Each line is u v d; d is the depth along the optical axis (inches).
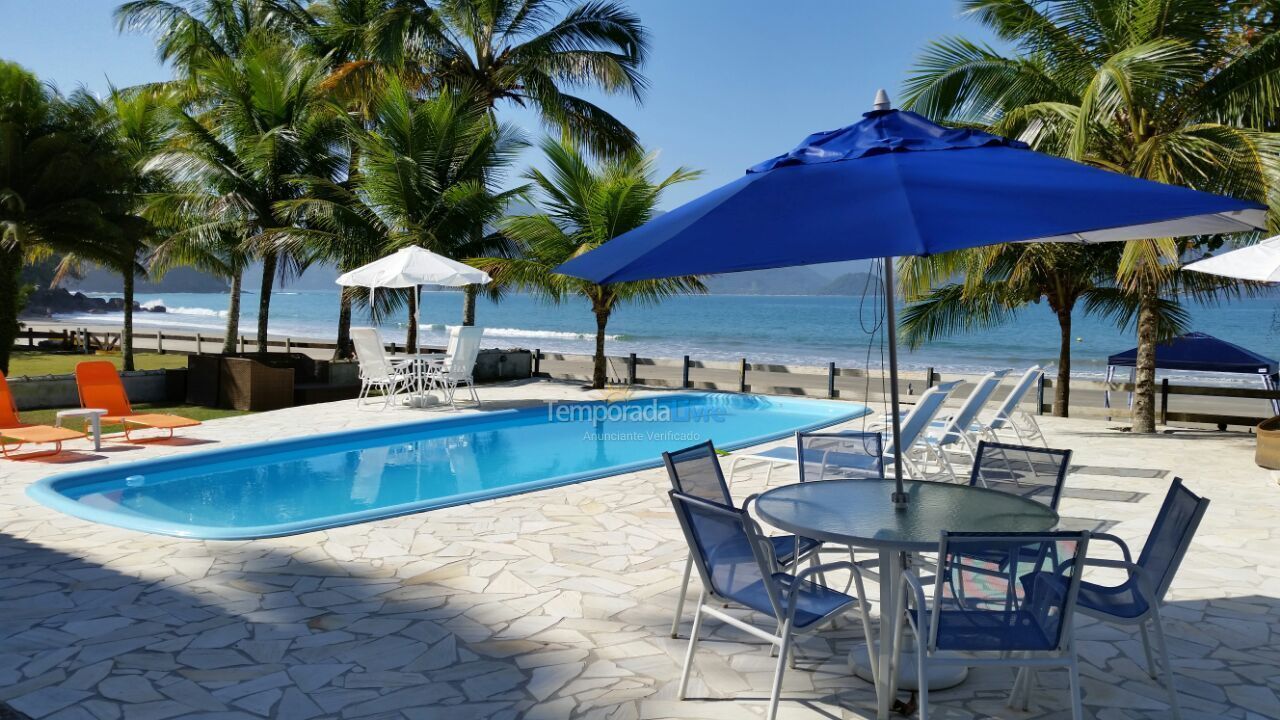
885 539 126.8
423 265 522.6
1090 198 112.9
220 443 398.0
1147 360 464.4
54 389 526.0
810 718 135.6
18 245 529.7
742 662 157.3
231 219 727.1
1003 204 110.7
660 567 215.5
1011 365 1620.3
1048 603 118.0
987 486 186.5
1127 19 411.5
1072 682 117.3
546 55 798.5
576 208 663.8
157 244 721.6
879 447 207.0
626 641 167.2
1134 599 140.3
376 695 142.3
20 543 231.1
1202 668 154.7
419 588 197.6
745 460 373.7
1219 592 196.9
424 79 799.1
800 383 1038.4
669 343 2041.1
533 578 205.8
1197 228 150.6
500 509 278.1
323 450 425.7
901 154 134.7
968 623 117.4
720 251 111.1
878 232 105.3
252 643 163.8
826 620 134.3
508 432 492.1
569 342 2007.9
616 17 810.2
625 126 853.8
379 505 313.3
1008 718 135.6
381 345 550.0
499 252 714.2
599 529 252.4
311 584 199.5
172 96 892.6
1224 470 354.0
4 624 172.1
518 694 143.3
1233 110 400.8
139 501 312.8
